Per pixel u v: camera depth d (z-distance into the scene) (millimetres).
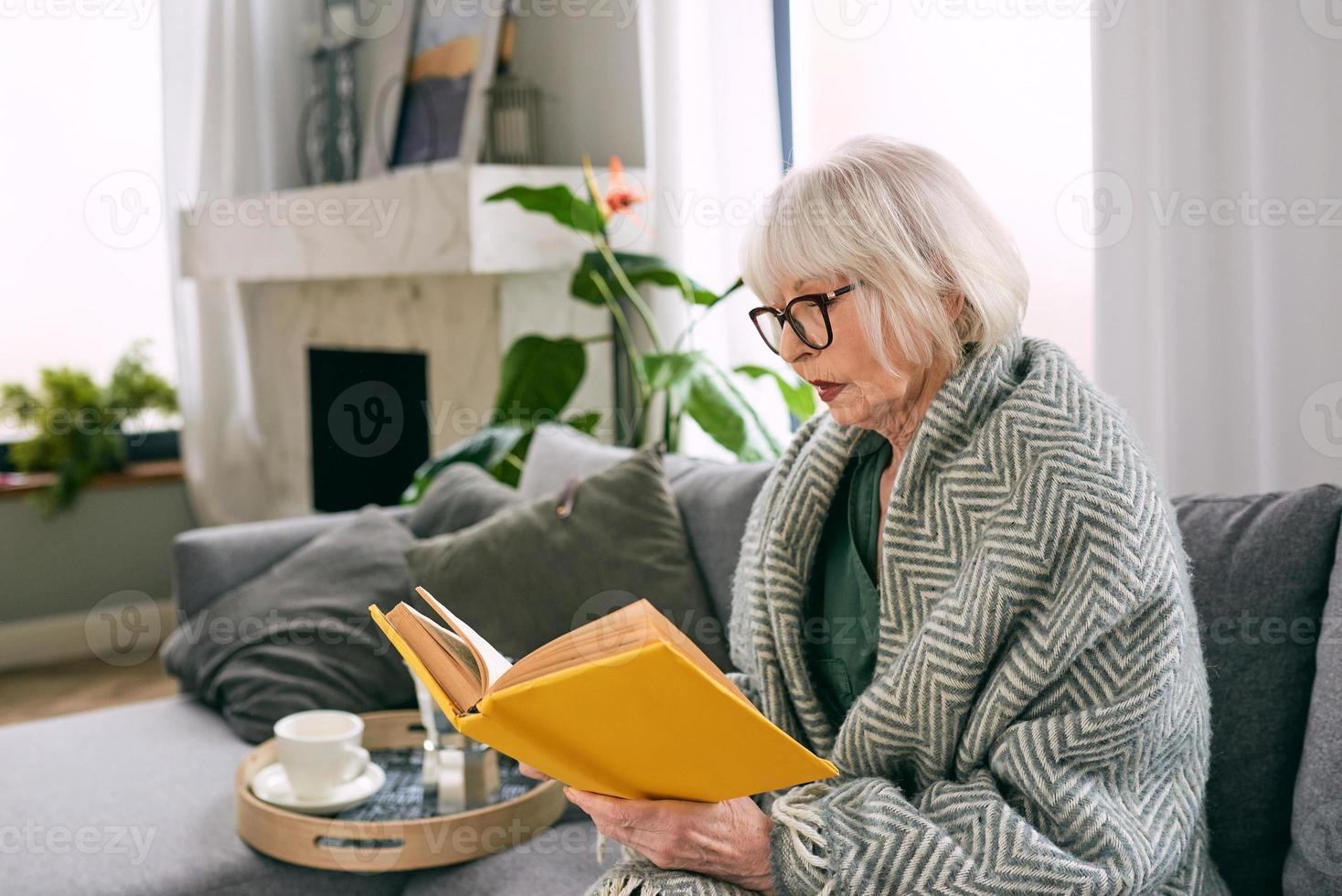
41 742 2035
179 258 4266
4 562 4152
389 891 1667
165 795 1805
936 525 1166
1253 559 1310
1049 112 2156
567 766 928
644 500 1933
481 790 1614
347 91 4133
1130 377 1885
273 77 4316
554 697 825
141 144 4320
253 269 3887
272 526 2430
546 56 3508
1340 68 1609
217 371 4379
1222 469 1801
